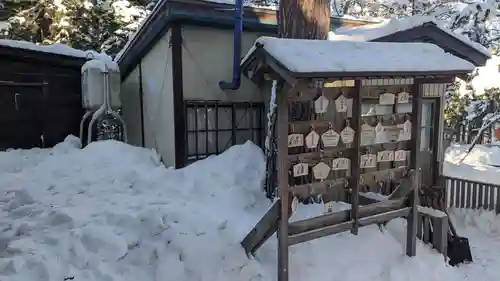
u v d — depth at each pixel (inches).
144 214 171.6
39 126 318.3
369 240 182.9
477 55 238.8
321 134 147.0
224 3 245.6
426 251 187.6
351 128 153.9
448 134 502.9
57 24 468.8
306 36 204.8
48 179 228.2
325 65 131.6
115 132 369.7
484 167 363.6
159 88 276.8
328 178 155.9
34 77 313.7
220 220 176.2
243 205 197.6
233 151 238.5
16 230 160.2
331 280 157.6
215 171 224.5
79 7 479.2
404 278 168.1
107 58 319.9
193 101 252.8
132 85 324.2
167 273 145.0
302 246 169.6
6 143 306.7
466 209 256.1
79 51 325.4
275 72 134.0
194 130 255.6
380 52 156.7
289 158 141.3
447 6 496.1
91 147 263.7
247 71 149.2
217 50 260.2
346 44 152.8
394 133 166.9
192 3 235.5
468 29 453.7
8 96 305.4
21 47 299.9
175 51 245.6
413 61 156.1
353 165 156.9
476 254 208.7
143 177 228.1
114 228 163.2
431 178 237.9
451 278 179.0
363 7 589.9
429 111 235.5
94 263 141.6
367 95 157.2
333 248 172.9
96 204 188.5
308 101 147.6
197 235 163.2
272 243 170.6
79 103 332.2
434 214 191.9
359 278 162.6
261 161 230.7
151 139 295.6
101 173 234.8
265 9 260.1
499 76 382.0
